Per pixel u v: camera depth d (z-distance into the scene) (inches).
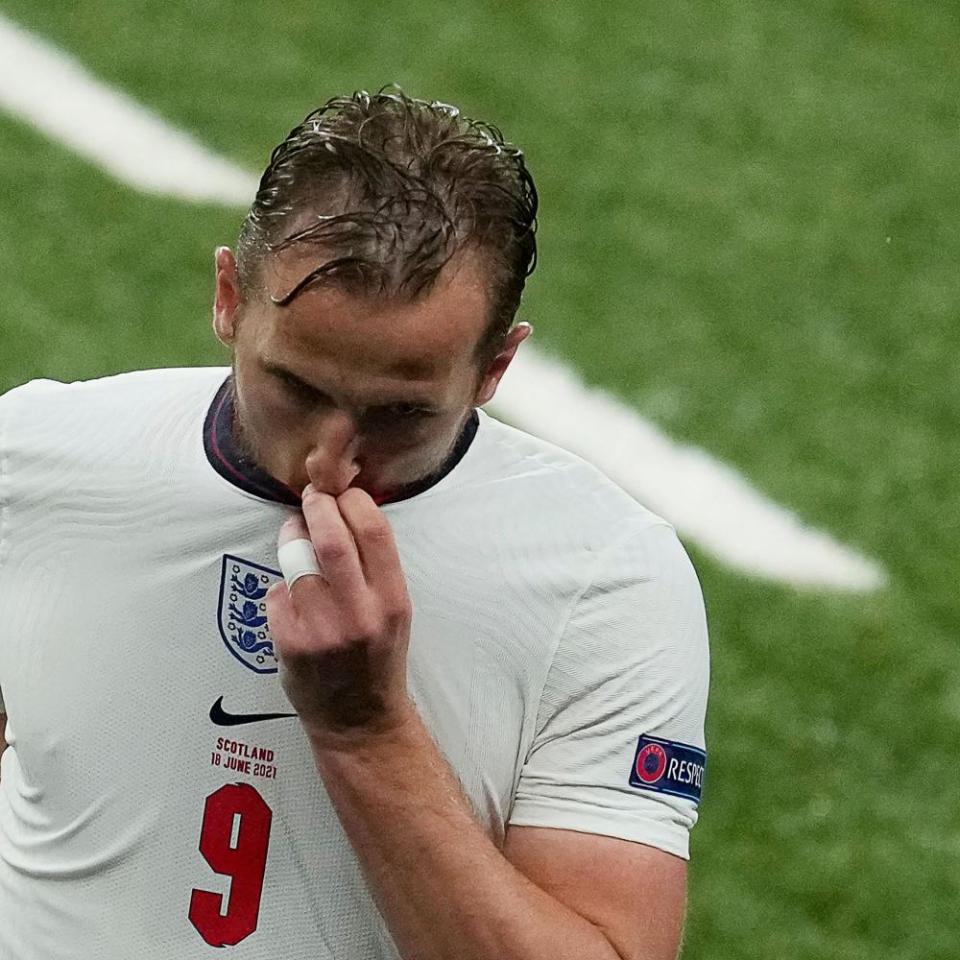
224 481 254.2
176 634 254.5
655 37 1138.7
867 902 586.9
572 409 823.1
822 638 695.7
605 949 235.1
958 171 1051.9
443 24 1124.5
